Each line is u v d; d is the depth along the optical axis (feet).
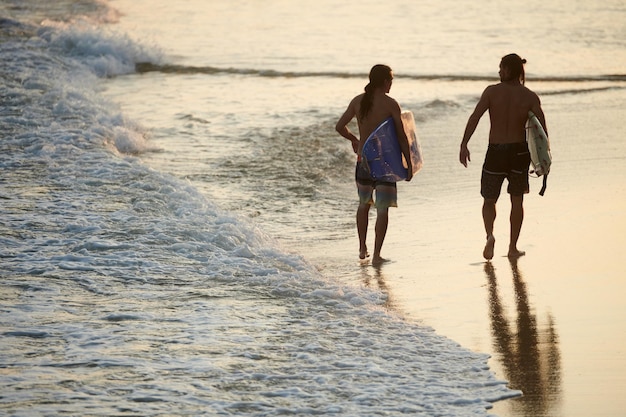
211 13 300.20
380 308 71.51
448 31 267.18
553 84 194.59
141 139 140.15
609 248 86.48
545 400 53.62
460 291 76.23
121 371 56.29
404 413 51.21
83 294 71.92
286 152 135.95
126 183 108.37
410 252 89.20
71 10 287.48
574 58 226.38
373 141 86.74
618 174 114.73
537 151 84.89
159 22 281.95
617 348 62.03
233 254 84.48
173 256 83.05
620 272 79.41
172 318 66.95
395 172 86.74
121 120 148.87
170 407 51.21
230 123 156.66
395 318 69.00
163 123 156.15
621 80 198.59
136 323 65.51
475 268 82.79
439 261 85.66
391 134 86.94
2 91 159.94
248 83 196.54
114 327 64.49
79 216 94.02
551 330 66.08
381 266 84.94
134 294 72.33
